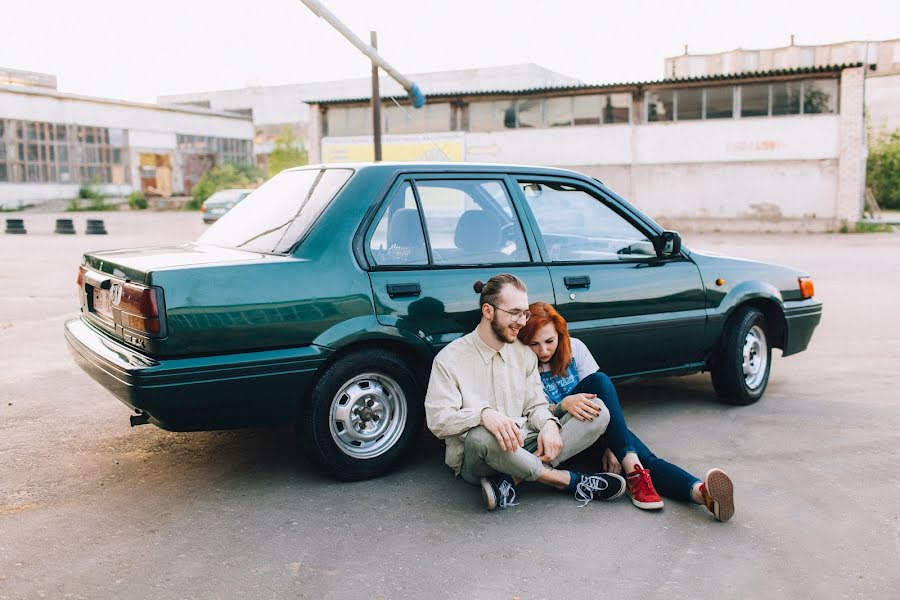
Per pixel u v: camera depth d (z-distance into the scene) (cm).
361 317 371
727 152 2720
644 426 479
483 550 313
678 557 306
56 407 519
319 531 330
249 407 352
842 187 2588
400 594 277
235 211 458
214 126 5694
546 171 451
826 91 2586
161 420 340
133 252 414
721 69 6022
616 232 470
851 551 310
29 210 4369
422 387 397
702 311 493
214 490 376
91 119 4794
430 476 396
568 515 348
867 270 1420
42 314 910
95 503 359
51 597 273
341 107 3241
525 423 369
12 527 332
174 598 274
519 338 373
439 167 414
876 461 414
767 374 542
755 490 375
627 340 457
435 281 393
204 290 340
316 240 372
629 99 2834
